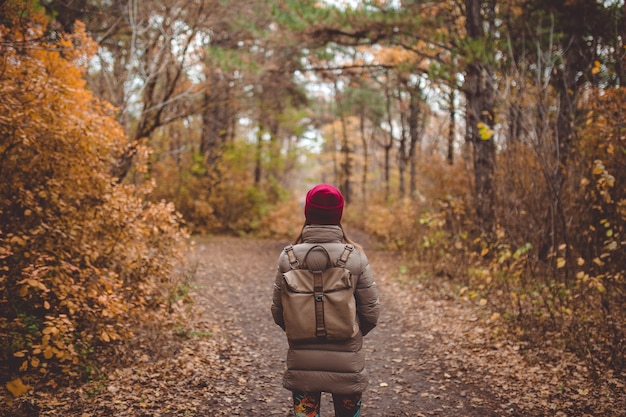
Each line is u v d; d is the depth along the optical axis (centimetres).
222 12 1156
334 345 244
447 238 924
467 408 391
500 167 785
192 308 663
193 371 450
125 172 881
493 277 695
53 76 489
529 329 536
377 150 3359
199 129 1962
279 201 1981
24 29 494
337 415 257
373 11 989
